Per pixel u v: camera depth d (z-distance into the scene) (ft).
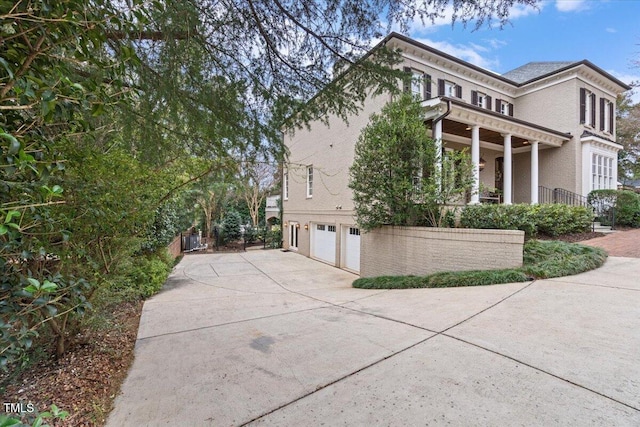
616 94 46.21
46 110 4.12
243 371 9.20
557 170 40.52
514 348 9.37
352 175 26.91
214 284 27.22
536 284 16.29
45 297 6.12
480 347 9.64
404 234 25.20
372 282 22.97
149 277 22.39
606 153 41.86
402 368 8.68
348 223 35.68
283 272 34.35
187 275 32.12
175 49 9.31
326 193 41.22
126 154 10.84
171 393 8.13
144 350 11.32
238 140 12.61
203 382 8.65
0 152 3.98
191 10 8.42
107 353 11.48
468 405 6.80
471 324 11.67
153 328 14.06
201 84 10.71
